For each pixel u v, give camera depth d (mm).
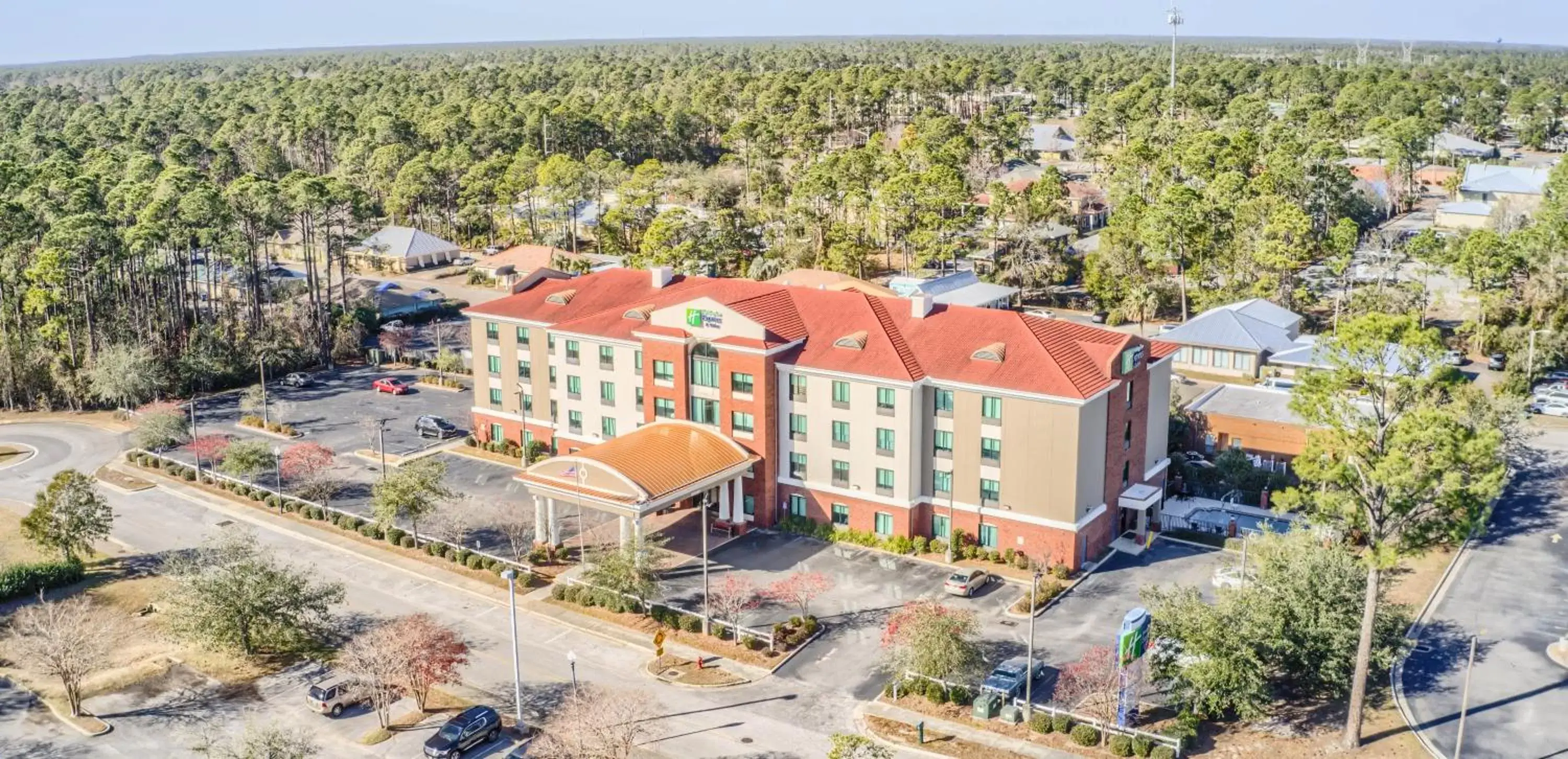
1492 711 61688
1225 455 94312
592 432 101938
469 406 124875
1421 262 155875
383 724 62531
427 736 62375
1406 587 76250
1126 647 59125
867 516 86688
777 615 75438
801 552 85375
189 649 73062
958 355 84125
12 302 133625
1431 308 145875
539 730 62656
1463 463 56250
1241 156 189375
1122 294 151250
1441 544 75188
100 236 128125
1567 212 157250
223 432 116500
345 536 90625
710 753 60125
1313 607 62656
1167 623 62688
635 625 74688
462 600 79188
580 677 68375
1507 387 113250
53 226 129000
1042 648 69938
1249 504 91875
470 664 70250
